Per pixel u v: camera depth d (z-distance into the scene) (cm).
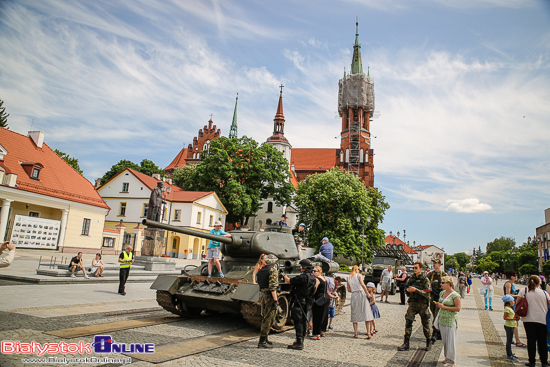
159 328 854
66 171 3484
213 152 5100
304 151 9325
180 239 4672
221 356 661
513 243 14050
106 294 1318
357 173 7456
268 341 755
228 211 5319
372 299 999
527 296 727
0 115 4284
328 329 1026
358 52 8500
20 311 903
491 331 1099
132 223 4628
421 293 809
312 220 4578
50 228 2895
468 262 19050
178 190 5328
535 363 724
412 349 817
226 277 1019
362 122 8075
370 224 5012
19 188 2773
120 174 4781
